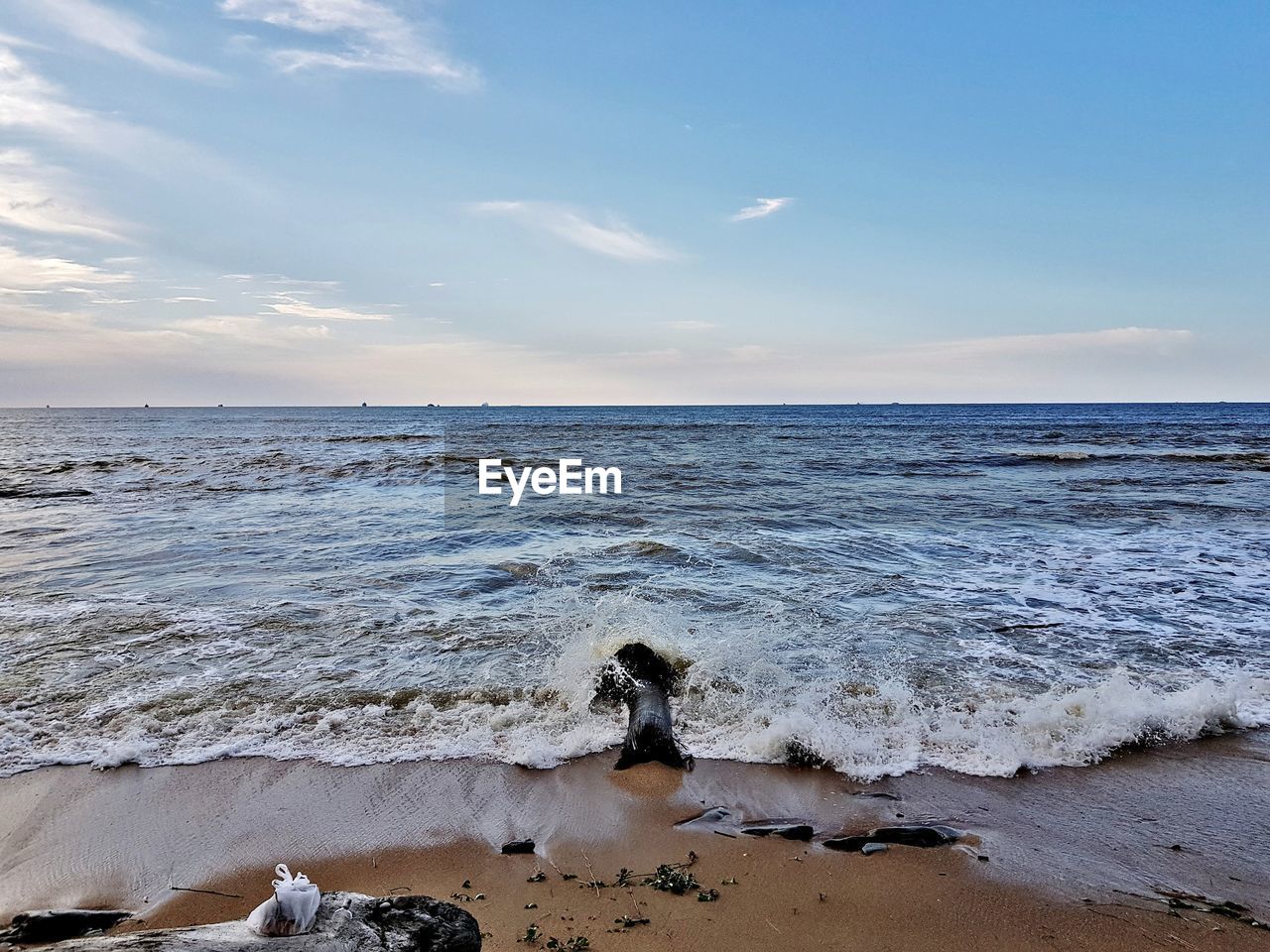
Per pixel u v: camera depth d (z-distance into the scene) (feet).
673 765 16.58
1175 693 20.03
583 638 23.86
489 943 10.83
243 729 17.97
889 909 11.78
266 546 39.81
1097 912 11.78
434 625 26.16
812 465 87.61
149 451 108.68
